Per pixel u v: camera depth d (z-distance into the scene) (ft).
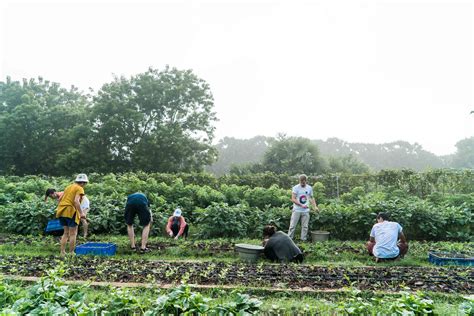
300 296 20.95
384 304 17.33
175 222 41.81
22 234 42.24
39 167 133.28
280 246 30.32
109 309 15.92
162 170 118.52
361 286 22.68
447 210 44.55
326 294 20.95
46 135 129.18
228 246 36.40
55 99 150.71
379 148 292.40
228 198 56.95
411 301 15.81
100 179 73.00
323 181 66.90
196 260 30.58
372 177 64.13
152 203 51.34
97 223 42.34
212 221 42.19
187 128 131.03
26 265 26.99
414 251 34.30
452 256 31.32
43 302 15.20
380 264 29.71
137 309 16.48
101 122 121.49
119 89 124.88
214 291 21.30
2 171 128.16
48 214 41.73
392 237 30.83
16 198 57.62
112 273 24.89
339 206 45.32
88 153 115.85
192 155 129.08
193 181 72.54
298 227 45.32
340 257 32.50
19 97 145.38
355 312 16.15
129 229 33.91
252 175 72.28
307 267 27.48
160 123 125.08
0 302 16.40
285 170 140.77
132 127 121.29
